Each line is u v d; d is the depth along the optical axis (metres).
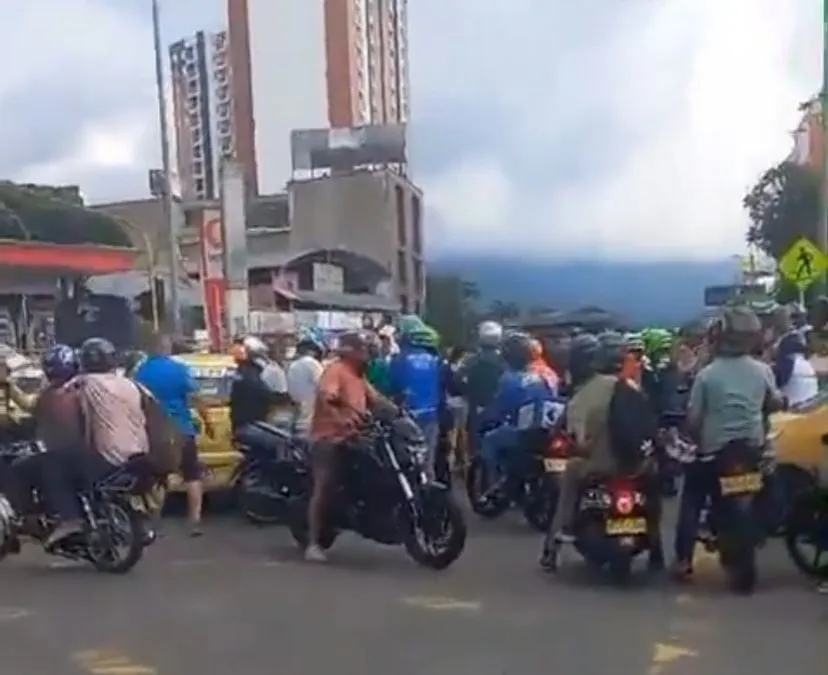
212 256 30.83
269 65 73.88
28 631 7.37
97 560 9.19
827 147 21.75
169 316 41.41
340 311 50.00
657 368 12.61
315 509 9.52
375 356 12.38
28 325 41.50
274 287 50.66
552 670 6.30
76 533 9.10
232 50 73.69
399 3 84.75
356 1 77.19
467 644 6.86
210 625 7.41
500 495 11.01
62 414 9.10
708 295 24.55
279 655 6.67
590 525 8.48
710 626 7.24
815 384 11.49
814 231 41.66
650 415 8.35
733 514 8.05
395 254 67.00
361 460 9.21
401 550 9.97
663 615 7.54
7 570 9.38
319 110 74.69
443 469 12.35
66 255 40.34
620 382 8.39
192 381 11.16
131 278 47.69
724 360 8.18
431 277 73.81
